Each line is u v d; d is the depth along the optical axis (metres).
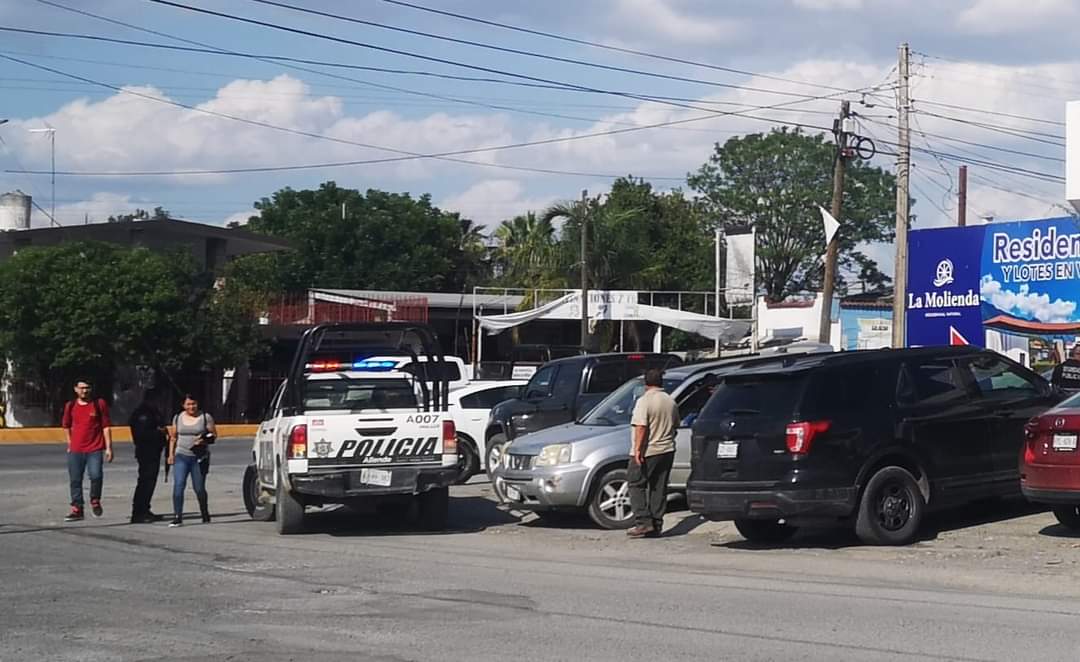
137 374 40.38
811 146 61.00
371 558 13.15
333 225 66.75
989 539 13.23
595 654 8.20
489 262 71.50
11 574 12.12
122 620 9.62
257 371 45.91
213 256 46.06
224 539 15.09
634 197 59.94
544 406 20.12
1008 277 31.94
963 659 7.86
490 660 8.08
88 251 38.75
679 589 10.82
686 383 16.28
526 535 15.23
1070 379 20.20
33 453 30.41
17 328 37.69
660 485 14.63
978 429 13.57
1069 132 22.50
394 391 16.52
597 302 40.69
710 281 56.97
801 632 8.80
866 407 13.02
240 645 8.63
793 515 12.65
